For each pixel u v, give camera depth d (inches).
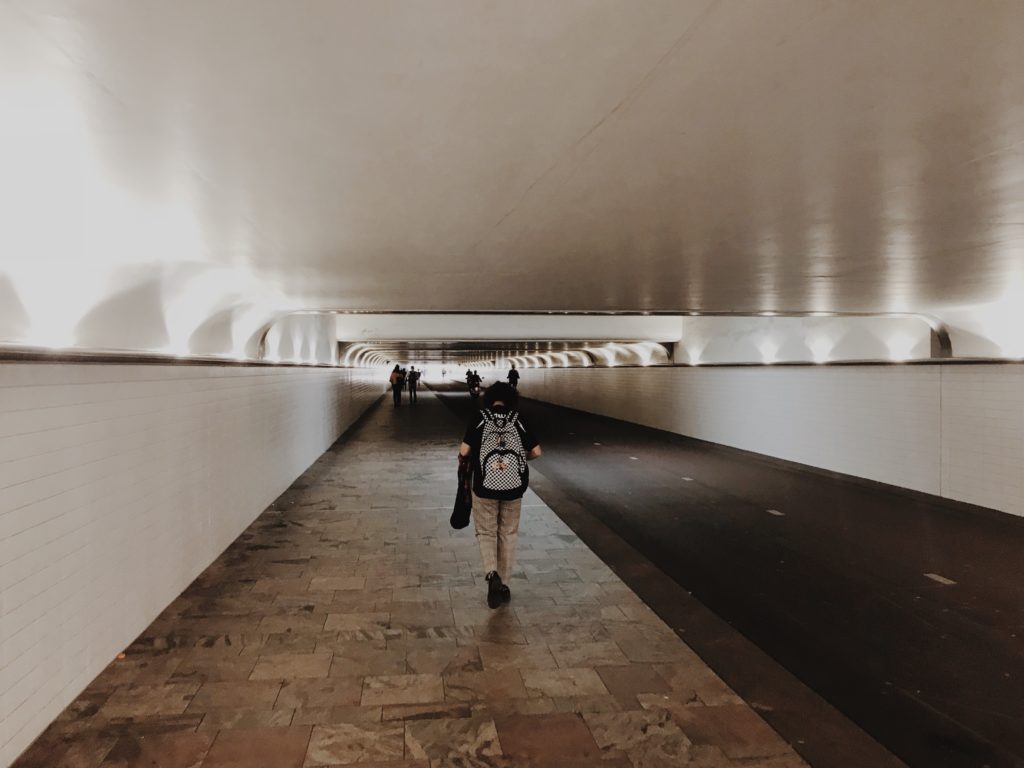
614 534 290.4
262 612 184.9
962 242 177.9
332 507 323.3
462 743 121.7
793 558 257.8
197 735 122.4
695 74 76.9
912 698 148.4
